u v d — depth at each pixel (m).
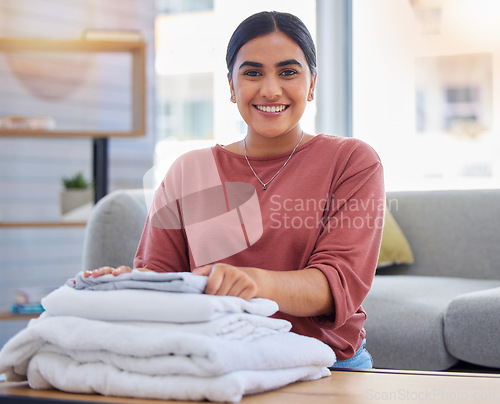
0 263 3.97
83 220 3.32
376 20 3.84
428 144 3.70
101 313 0.80
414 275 3.01
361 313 1.31
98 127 4.46
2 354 0.82
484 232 2.92
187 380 0.73
